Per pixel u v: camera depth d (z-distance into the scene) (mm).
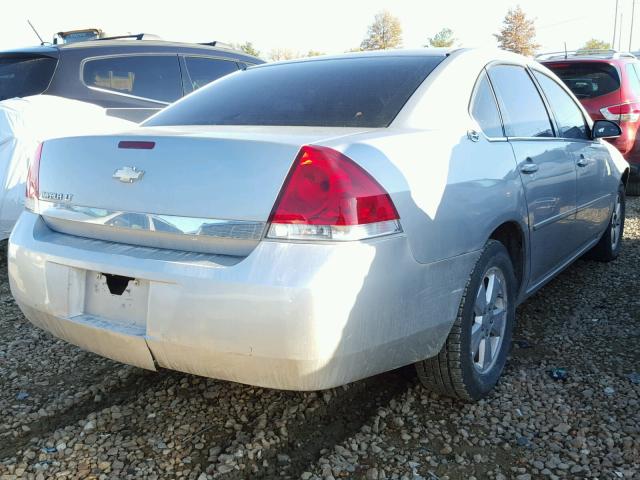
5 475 2309
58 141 2594
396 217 2203
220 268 2082
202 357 2143
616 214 5023
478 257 2633
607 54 8266
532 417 2693
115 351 2367
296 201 2064
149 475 2322
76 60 5656
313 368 2064
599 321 3775
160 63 6250
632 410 2729
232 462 2385
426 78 2830
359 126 2574
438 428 2611
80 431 2602
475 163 2689
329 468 2338
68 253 2395
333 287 2012
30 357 3314
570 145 3795
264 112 2824
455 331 2564
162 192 2244
